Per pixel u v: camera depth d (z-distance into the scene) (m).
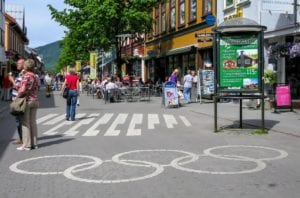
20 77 11.49
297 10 20.52
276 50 20.59
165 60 41.47
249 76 13.41
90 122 16.80
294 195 6.79
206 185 7.37
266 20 22.41
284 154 10.02
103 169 8.59
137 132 13.75
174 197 6.69
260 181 7.63
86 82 52.69
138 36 39.47
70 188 7.25
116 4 35.69
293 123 15.16
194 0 33.03
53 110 22.98
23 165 9.05
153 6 37.78
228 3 27.64
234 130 13.90
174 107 23.81
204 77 26.86
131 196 6.76
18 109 10.47
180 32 36.25
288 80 22.02
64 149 10.80
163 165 8.89
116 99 30.34
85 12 36.94
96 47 39.31
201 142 11.70
